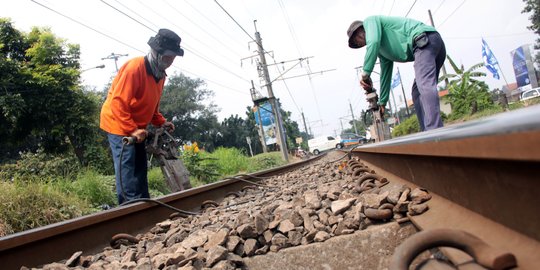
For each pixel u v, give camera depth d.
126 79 4.64
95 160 17.39
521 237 1.07
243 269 1.97
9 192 5.75
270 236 2.12
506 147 0.83
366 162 5.81
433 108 4.25
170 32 4.69
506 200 1.14
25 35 18.42
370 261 1.83
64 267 2.42
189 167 14.21
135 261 2.51
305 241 2.04
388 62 5.19
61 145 18.67
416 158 2.15
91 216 3.15
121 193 4.75
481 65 21.34
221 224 2.86
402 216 1.92
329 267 1.87
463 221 1.42
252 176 7.71
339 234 2.01
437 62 4.59
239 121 75.12
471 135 0.99
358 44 4.98
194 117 60.50
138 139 4.65
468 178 1.40
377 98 5.71
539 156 0.72
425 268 1.29
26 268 2.45
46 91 17.20
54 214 5.92
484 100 20.52
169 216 4.20
